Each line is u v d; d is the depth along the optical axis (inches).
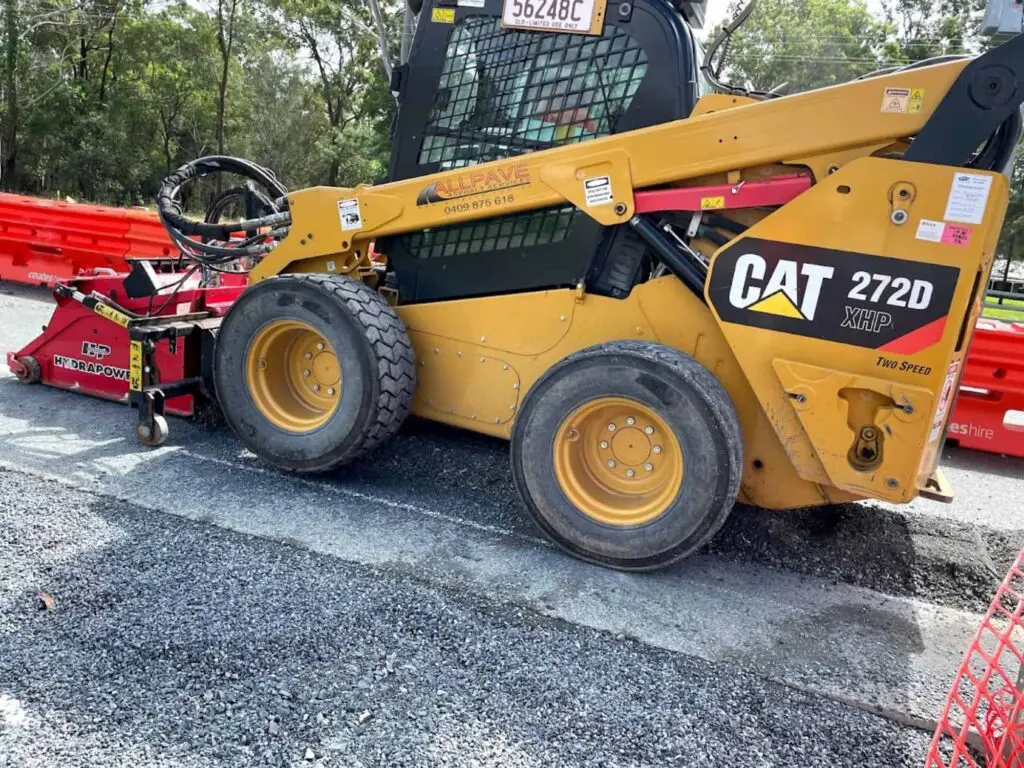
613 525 126.2
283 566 119.5
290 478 155.4
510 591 118.6
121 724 83.9
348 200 150.6
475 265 147.7
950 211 105.5
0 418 175.9
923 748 91.3
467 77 145.9
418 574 121.1
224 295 200.2
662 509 123.1
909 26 1307.8
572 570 127.3
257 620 104.3
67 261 345.4
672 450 124.3
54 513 130.4
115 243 334.6
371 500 148.6
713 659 105.7
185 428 178.7
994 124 105.3
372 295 144.8
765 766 85.9
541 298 140.0
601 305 135.6
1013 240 1141.1
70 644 96.4
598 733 88.7
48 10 1301.7
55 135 1336.1
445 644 103.0
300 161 1449.3
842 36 1269.7
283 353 155.7
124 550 120.3
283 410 154.5
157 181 1482.5
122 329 184.1
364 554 126.3
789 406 119.0
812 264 113.7
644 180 126.4
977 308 117.9
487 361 146.9
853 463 115.7
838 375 112.9
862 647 112.9
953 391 123.3
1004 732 84.0
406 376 145.1
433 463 165.0
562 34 137.0
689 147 122.7
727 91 149.2
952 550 146.1
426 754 83.0
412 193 144.6
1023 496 188.2
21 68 1268.5
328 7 1401.3
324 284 142.3
